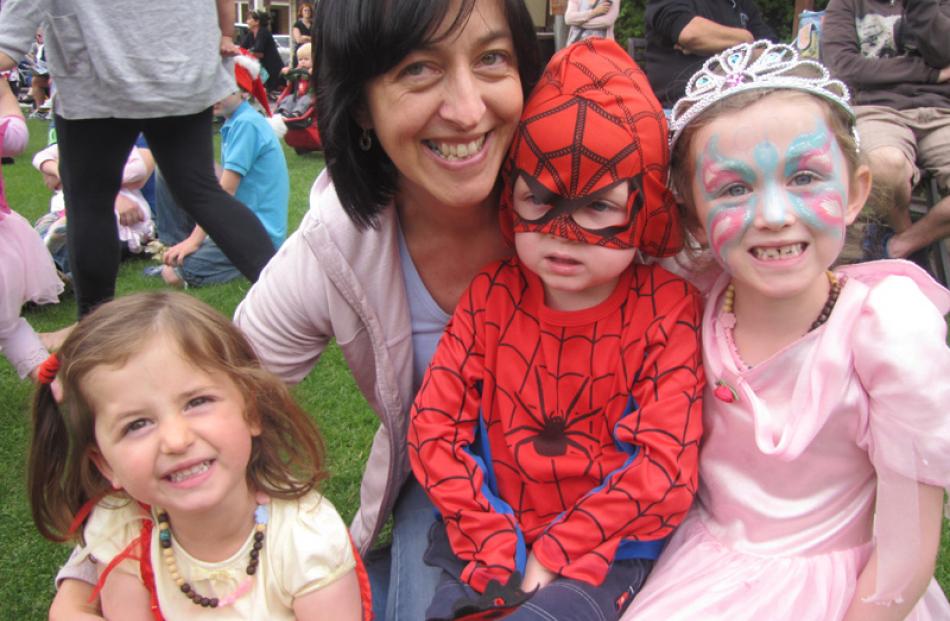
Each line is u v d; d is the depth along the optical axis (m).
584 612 1.45
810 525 1.54
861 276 1.57
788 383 1.52
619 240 1.52
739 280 1.54
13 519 2.67
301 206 6.77
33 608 2.31
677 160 1.61
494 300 1.67
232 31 3.85
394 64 1.46
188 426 1.45
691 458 1.53
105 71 3.21
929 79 3.87
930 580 1.51
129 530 1.61
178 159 3.53
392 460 1.86
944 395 1.38
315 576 1.57
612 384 1.58
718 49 4.31
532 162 1.52
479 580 1.52
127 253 5.55
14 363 3.31
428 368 1.71
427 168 1.54
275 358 1.89
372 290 1.75
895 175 3.61
